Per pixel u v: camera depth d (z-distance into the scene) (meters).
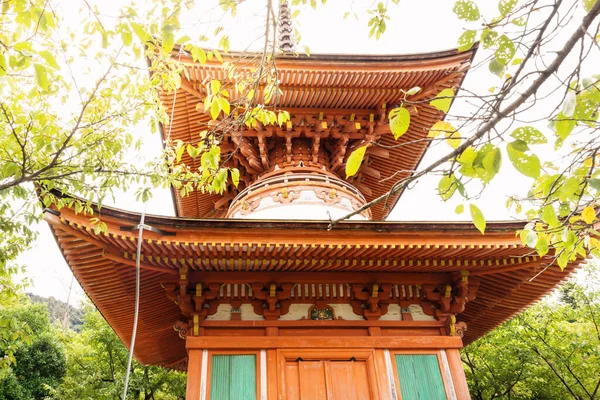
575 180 4.00
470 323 14.77
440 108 3.43
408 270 11.05
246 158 15.55
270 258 10.10
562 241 5.39
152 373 26.16
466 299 11.09
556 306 24.00
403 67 13.39
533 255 10.17
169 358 15.80
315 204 14.09
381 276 11.12
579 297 22.53
